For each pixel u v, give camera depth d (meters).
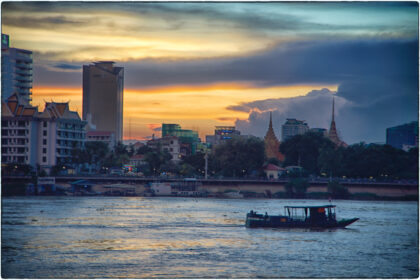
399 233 120.94
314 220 126.81
